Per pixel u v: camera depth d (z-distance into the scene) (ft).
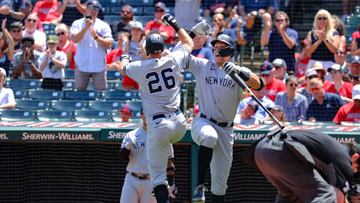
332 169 65.62
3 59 135.13
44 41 141.90
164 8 143.84
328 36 133.39
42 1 153.48
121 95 128.16
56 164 105.50
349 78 126.41
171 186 86.94
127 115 116.16
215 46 83.05
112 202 104.94
